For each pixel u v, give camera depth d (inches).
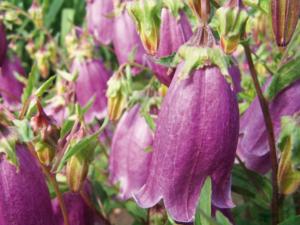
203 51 4.5
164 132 4.7
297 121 5.0
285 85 5.6
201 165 4.6
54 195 6.0
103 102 9.4
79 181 5.5
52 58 11.3
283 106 5.7
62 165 5.3
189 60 4.6
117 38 9.3
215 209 5.7
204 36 4.6
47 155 5.4
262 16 7.3
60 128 5.6
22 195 4.8
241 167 6.7
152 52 5.5
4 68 10.0
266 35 7.5
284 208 6.9
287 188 5.1
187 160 4.6
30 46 11.8
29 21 14.8
